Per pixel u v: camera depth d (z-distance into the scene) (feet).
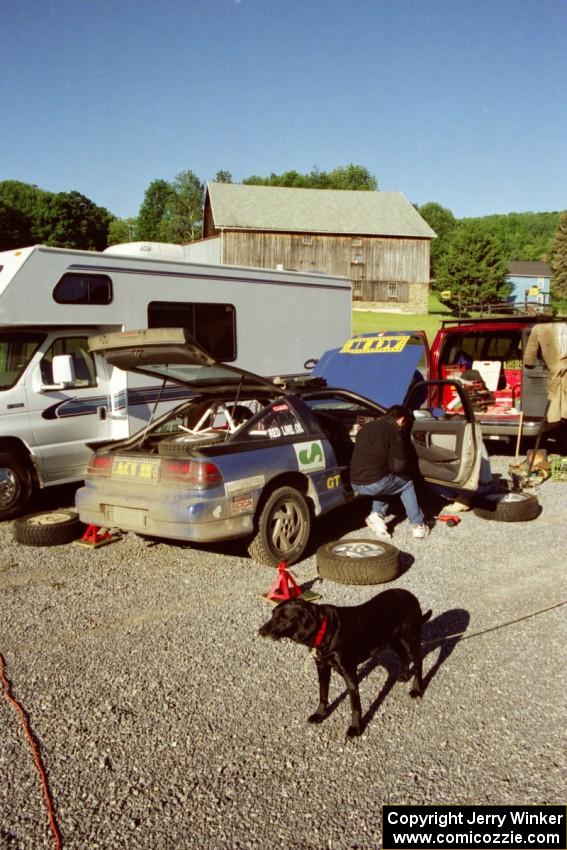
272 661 14.17
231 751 11.14
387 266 161.99
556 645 14.69
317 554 18.95
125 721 12.00
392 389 30.89
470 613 16.38
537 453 31.89
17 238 234.79
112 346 19.31
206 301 33.45
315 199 166.61
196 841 9.22
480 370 37.45
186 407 22.67
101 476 20.13
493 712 12.23
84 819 9.62
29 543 22.15
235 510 18.61
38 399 26.68
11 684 13.26
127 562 20.48
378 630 11.91
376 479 21.59
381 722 11.96
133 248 33.17
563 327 28.60
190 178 333.01
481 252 194.70
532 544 21.66
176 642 15.03
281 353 37.88
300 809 9.81
